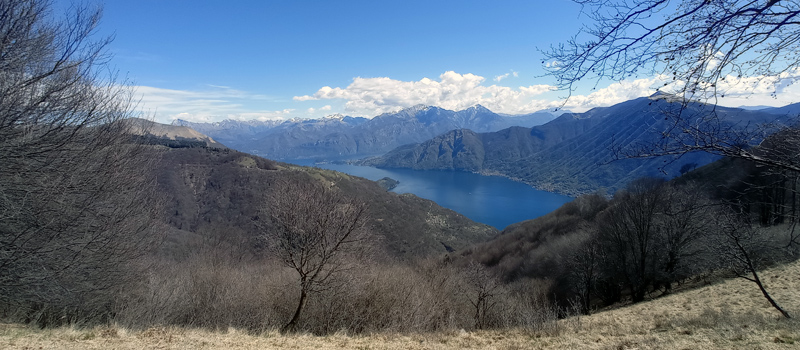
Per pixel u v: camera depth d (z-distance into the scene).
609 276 28.11
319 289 11.69
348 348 8.09
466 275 23.30
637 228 25.61
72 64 8.69
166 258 22.61
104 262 10.91
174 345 7.53
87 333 8.09
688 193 20.44
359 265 12.20
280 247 11.09
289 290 13.82
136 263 13.15
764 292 9.22
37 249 8.76
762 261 18.12
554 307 22.30
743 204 4.91
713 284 19.75
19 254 8.53
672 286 26.69
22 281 8.91
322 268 11.53
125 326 9.77
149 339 7.99
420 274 22.45
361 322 13.20
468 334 10.34
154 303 12.23
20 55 7.91
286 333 10.45
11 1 7.64
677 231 22.44
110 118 10.26
